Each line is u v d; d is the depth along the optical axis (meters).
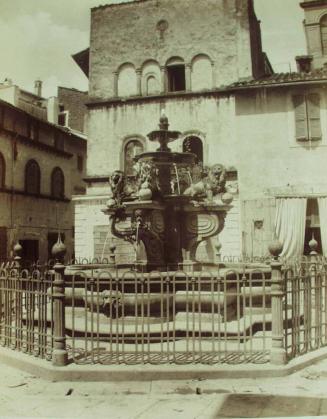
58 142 32.16
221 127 22.59
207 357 6.88
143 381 6.32
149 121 23.73
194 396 5.81
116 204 10.79
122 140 24.05
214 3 23.80
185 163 10.95
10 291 7.95
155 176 10.28
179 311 8.88
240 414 5.24
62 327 6.70
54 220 30.94
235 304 9.35
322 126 20.95
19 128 27.92
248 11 23.41
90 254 23.12
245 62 23.00
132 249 22.38
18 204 27.30
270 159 21.34
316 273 7.78
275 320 6.69
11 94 29.34
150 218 9.80
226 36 23.45
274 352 6.61
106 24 25.22
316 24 24.47
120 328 7.98
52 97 32.91
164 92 23.89
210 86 23.50
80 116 36.75
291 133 21.25
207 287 9.39
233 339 7.41
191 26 24.00
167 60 24.16
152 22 24.58
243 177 21.52
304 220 20.50
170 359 6.76
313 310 11.41
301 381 6.26
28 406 5.57
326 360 7.25
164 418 5.18
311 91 21.11
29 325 7.37
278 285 6.74
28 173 28.36
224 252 21.31
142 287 6.70
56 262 6.89
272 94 21.62
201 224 10.23
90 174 24.28
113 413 5.34
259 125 21.64
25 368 6.92
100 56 25.11
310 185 20.81
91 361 6.73
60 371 6.42
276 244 6.77
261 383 6.20
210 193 12.55
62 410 5.44
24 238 27.66
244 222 21.23
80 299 9.41
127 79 24.75
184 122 23.12
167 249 10.25
